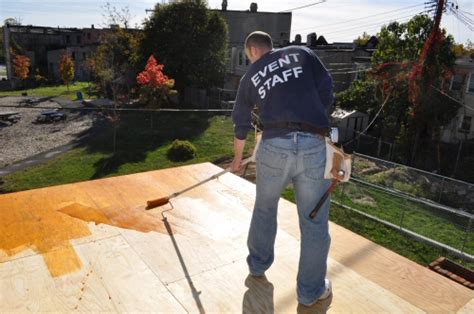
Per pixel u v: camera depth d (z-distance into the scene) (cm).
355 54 2795
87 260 227
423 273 230
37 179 1571
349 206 1209
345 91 2427
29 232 255
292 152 179
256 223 211
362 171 1550
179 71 2941
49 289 201
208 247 247
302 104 180
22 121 2617
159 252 239
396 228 1069
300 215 195
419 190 1390
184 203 308
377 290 214
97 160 1798
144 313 187
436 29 1733
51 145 2070
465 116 2028
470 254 953
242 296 204
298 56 187
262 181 194
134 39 3200
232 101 2825
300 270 198
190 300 198
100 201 307
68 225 267
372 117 2281
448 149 1989
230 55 3394
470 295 211
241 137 199
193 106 2922
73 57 5044
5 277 209
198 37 2873
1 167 1736
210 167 396
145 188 336
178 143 1861
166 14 2861
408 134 1906
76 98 3481
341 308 199
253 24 3894
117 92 3198
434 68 1798
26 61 4566
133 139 2127
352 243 262
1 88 4556
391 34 2052
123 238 253
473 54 2305
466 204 1305
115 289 203
